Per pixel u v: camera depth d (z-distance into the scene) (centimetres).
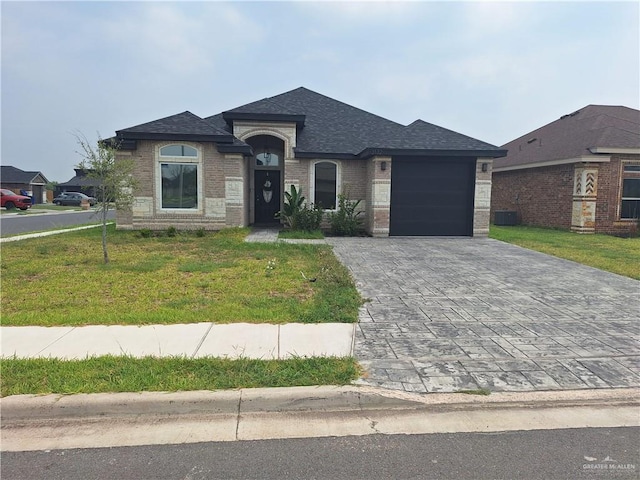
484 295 733
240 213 1543
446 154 1529
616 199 1775
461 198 1605
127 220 1521
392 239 1498
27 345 479
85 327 539
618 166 1762
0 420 358
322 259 1022
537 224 2078
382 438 335
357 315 608
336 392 384
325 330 541
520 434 340
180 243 1253
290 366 430
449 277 870
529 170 2136
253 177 1884
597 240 1502
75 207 4412
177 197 1523
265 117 1606
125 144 1460
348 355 462
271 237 1409
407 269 946
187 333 521
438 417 365
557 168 1925
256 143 1850
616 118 2031
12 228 1873
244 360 439
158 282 767
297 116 1620
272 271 862
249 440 332
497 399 386
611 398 391
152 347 476
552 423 356
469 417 365
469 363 455
